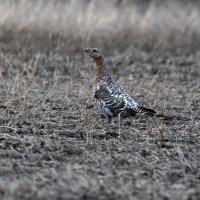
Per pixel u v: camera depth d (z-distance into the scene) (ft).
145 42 135.44
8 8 131.54
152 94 94.48
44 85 98.63
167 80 110.93
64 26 129.18
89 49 77.56
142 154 67.15
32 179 56.75
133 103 75.10
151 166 63.00
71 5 139.95
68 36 126.72
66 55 120.78
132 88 98.73
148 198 53.11
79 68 113.80
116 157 64.90
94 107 84.99
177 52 135.13
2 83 94.48
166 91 99.50
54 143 68.18
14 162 61.72
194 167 63.72
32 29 125.70
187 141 72.95
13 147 66.64
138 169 61.87
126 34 136.15
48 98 87.97
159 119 81.82
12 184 53.98
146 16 145.59
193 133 76.33
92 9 138.92
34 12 132.98
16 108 81.20
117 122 77.36
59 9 138.31
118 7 151.94
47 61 112.27
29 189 53.06
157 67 119.65
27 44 120.98
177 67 122.31
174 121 81.46
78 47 125.18
